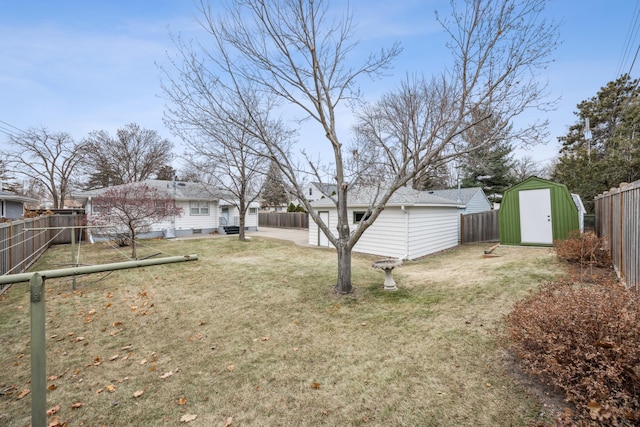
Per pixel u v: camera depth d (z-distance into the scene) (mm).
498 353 3299
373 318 4691
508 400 2553
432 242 11906
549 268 6387
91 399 2895
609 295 2684
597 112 21000
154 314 5133
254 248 12586
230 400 2820
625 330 2227
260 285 6801
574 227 9180
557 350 2441
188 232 19078
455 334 3871
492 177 21734
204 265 8984
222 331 4422
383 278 7227
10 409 2773
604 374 2152
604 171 12508
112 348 3941
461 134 5695
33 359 1661
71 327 4629
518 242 10195
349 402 2711
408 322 4426
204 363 3518
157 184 19953
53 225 14547
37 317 1678
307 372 3240
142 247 12961
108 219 11688
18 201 16859
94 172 28531
